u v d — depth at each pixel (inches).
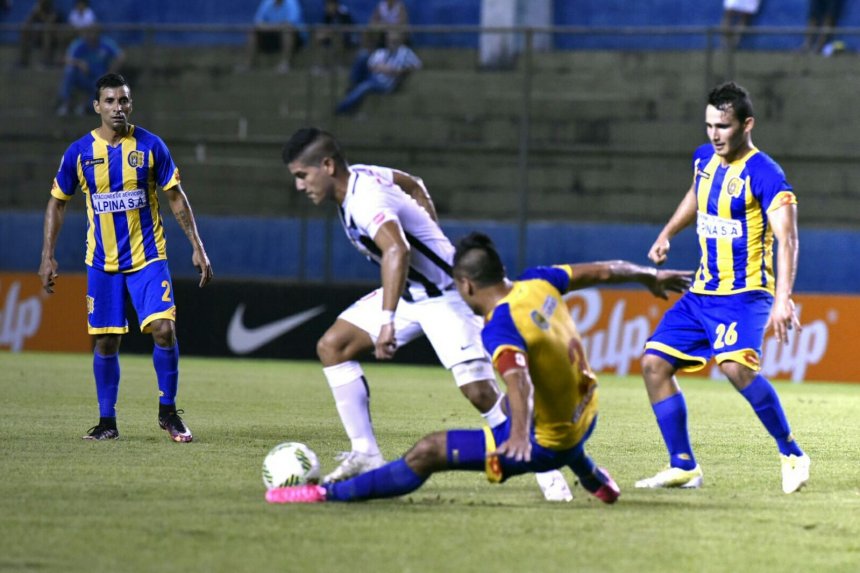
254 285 2347.4
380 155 2564.0
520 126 2613.2
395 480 760.3
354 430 848.9
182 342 2364.7
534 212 2493.8
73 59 2687.0
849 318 2130.9
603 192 2476.6
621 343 2214.6
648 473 965.8
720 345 887.7
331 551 645.9
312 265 2482.8
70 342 2390.5
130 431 1179.3
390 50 2642.7
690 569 622.2
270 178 2586.1
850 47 2687.0
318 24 2955.2
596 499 823.1
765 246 895.1
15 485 842.2
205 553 637.3
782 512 786.2
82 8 2832.2
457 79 2679.6
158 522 715.4
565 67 2677.2
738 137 883.4
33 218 2544.3
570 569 615.5
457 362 834.2
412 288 844.6
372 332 842.8
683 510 787.4
